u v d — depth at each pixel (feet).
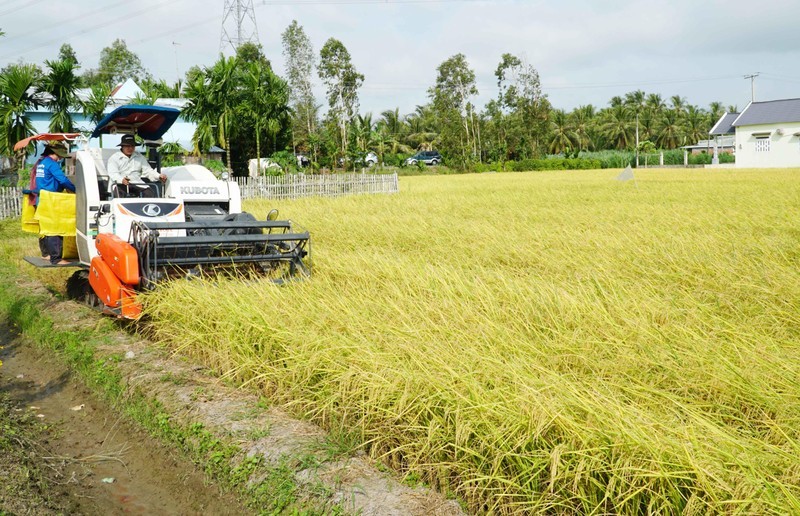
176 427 16.24
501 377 14.79
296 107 199.11
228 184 29.32
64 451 16.65
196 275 24.56
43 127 93.71
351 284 25.62
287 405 16.12
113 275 23.43
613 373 15.79
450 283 24.80
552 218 50.08
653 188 84.43
